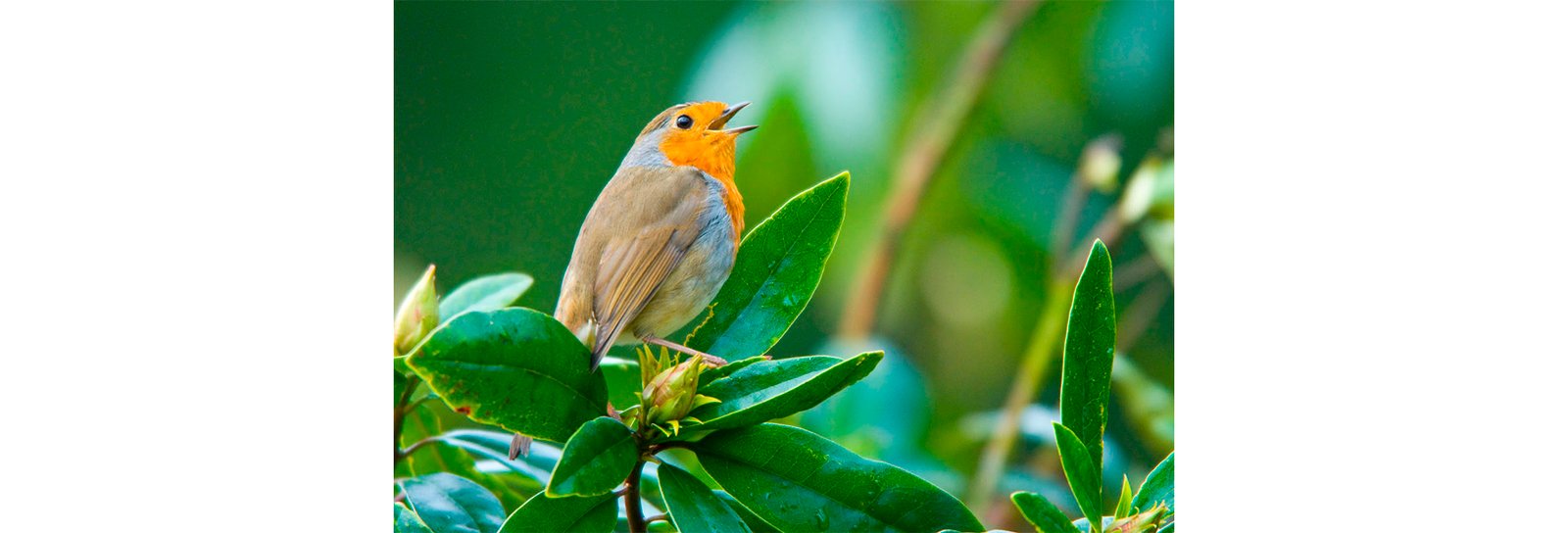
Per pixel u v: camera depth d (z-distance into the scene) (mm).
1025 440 4090
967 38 4090
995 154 4121
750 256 3807
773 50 4086
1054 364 4105
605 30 4051
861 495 3750
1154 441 4047
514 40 4027
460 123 4004
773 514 3744
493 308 3867
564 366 3730
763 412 3736
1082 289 3762
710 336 3801
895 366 4082
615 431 3723
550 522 3738
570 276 3893
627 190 3910
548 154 4031
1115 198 4086
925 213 4129
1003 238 4133
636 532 3756
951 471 4055
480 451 3834
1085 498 3738
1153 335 4094
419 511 3797
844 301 4125
